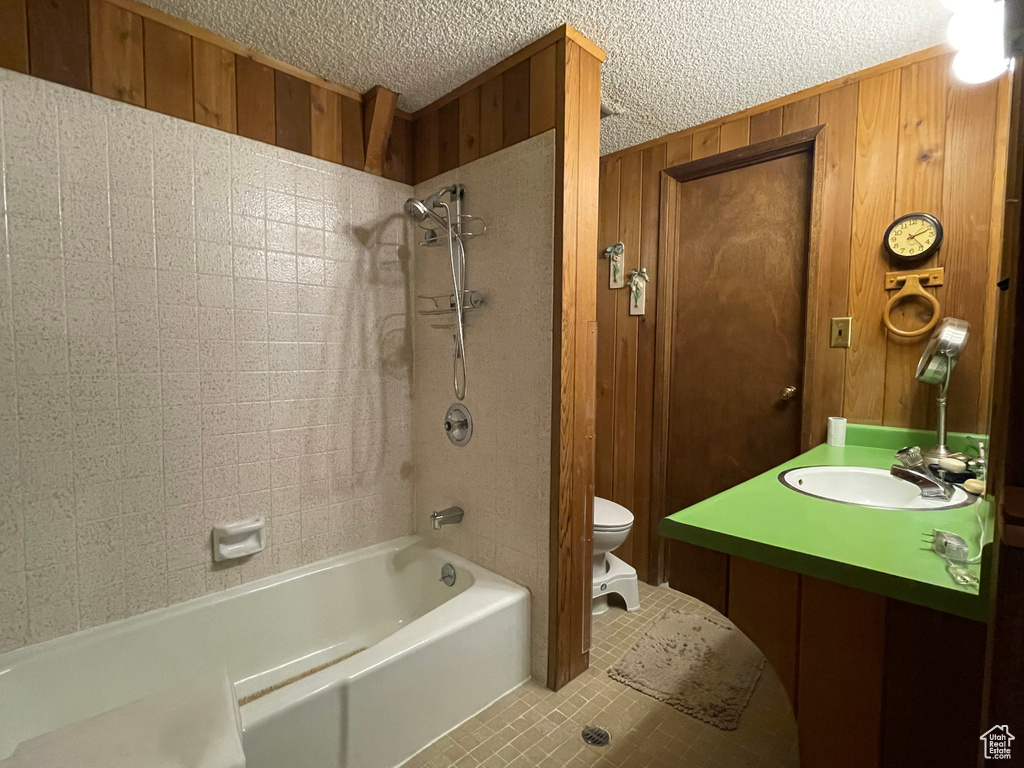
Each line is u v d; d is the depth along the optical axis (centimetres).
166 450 160
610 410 263
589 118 164
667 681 173
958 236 159
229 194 170
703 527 93
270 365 182
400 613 212
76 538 145
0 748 125
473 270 192
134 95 150
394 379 220
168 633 158
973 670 72
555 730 150
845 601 82
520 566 178
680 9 145
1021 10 49
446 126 201
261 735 113
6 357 133
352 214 202
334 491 202
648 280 245
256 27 157
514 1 142
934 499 114
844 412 184
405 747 140
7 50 130
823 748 86
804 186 199
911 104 167
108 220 147
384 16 150
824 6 143
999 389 57
